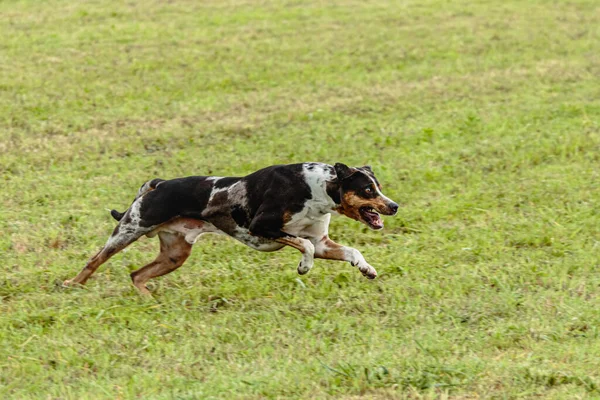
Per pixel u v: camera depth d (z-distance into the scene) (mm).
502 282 10891
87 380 8422
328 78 22312
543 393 8078
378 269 11336
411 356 8797
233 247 12156
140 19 27812
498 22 28125
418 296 10484
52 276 11227
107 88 21031
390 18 28656
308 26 27531
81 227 12984
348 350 9039
